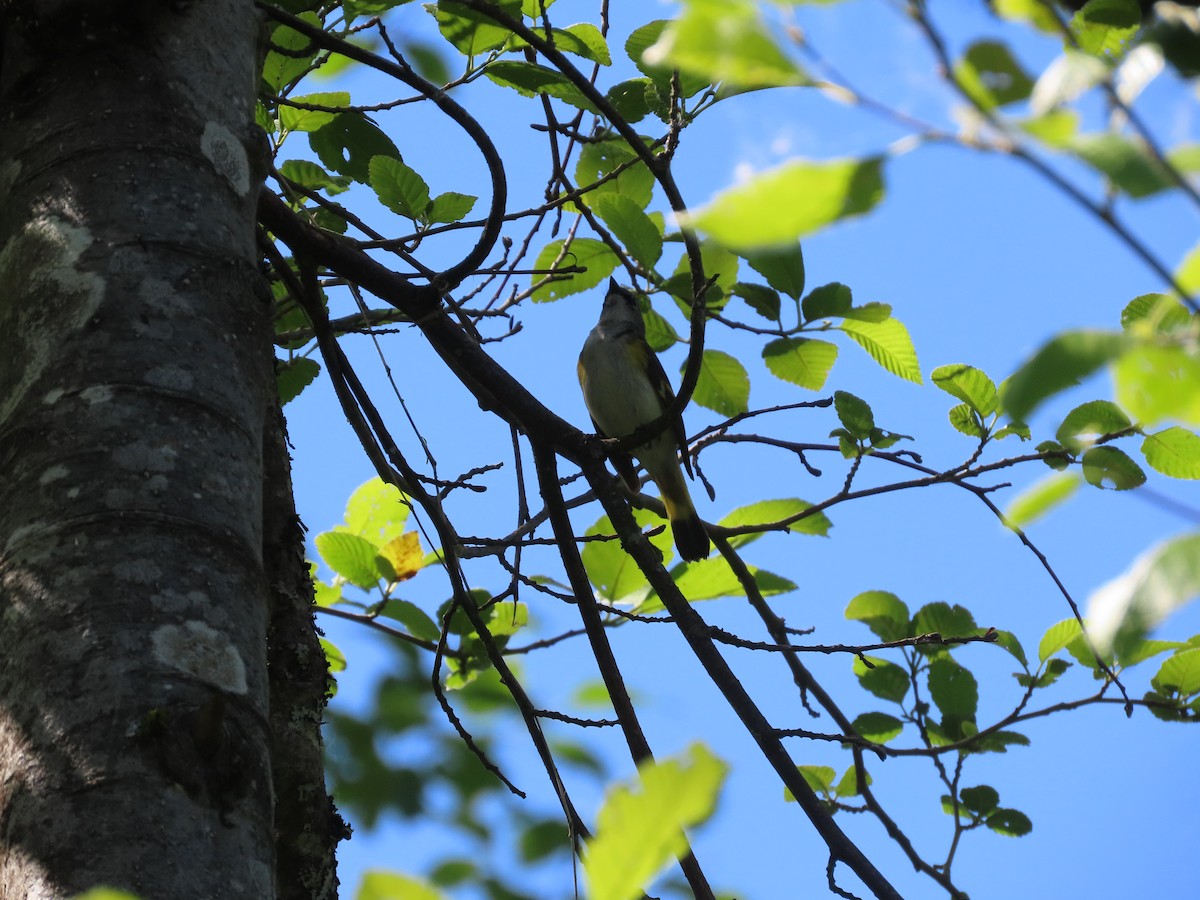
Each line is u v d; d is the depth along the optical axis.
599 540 8.34
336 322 8.57
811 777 9.41
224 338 4.75
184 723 3.78
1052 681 8.59
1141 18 3.29
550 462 8.02
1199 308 2.01
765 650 7.24
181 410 4.46
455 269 7.79
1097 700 8.43
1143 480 6.79
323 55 8.59
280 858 5.57
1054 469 8.32
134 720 3.75
